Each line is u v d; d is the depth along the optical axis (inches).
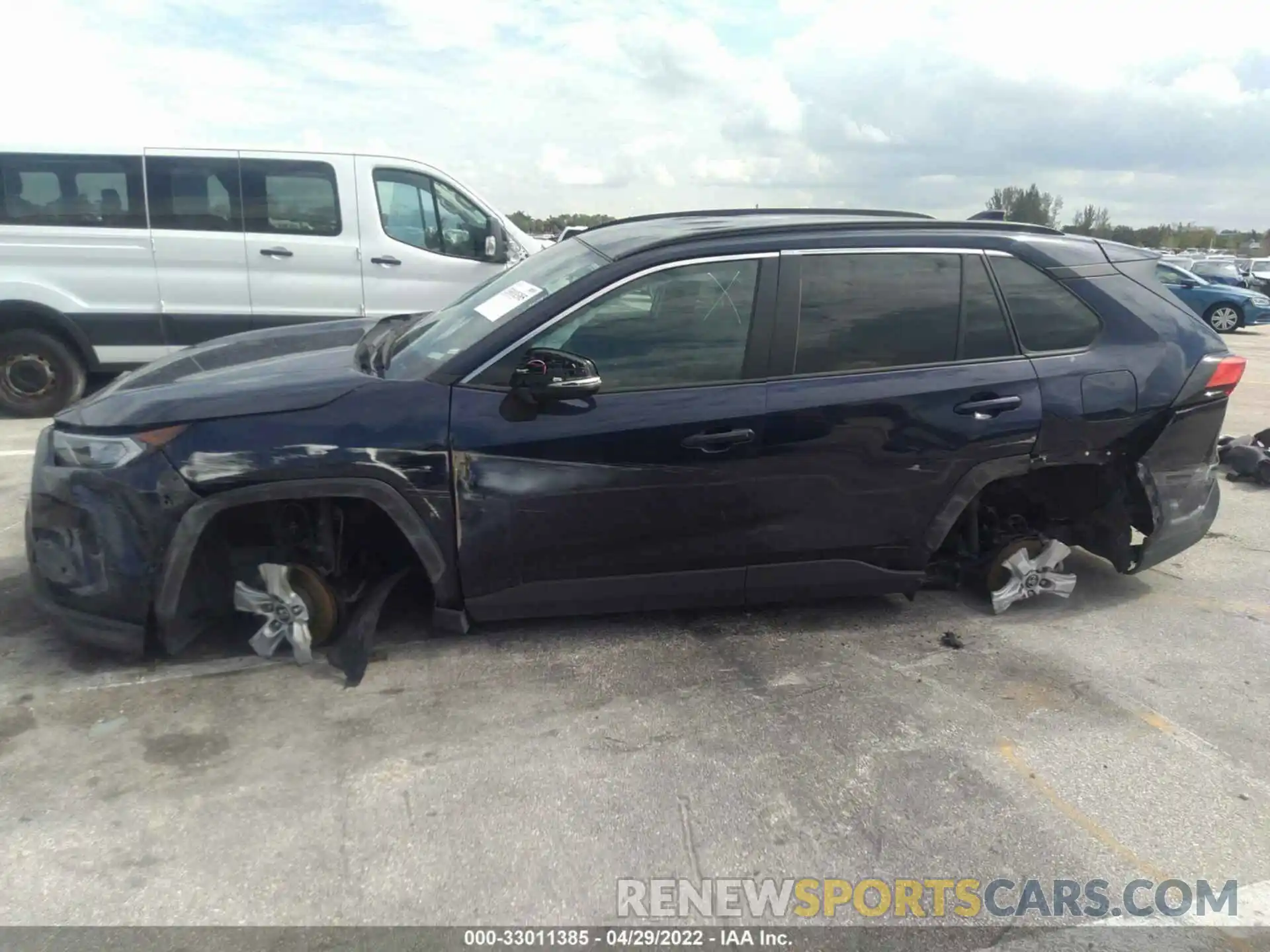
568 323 130.5
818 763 117.6
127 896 92.0
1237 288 809.5
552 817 105.5
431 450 125.2
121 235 276.5
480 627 150.6
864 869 99.9
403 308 302.5
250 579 136.5
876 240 140.9
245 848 99.1
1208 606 169.9
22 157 269.3
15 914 89.1
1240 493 244.1
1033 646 152.2
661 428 130.2
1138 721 130.3
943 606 166.2
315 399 124.3
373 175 293.6
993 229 149.2
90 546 120.7
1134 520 157.9
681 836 103.3
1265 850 104.7
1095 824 108.2
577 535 132.8
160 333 285.6
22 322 277.9
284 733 120.0
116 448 119.8
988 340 144.6
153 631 128.8
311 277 292.0
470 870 97.0
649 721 125.7
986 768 118.0
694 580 140.6
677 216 170.9
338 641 138.6
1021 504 165.9
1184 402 151.3
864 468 139.3
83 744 115.8
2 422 280.2
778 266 136.7
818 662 144.1
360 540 143.0
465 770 113.7
